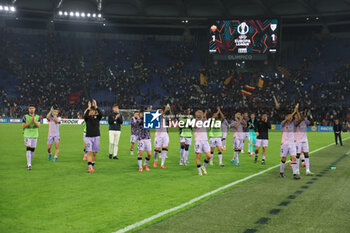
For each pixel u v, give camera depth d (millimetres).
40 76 54094
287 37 58969
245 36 44594
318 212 6457
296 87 51594
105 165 12406
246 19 44375
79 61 57625
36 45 58188
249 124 15984
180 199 7488
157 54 61250
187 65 59031
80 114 49625
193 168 12023
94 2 54406
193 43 61375
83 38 61125
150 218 6105
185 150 12609
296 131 10914
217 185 9031
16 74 54375
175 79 56469
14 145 18688
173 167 12203
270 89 51906
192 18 55875
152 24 60500
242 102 49531
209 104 50531
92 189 8398
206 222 5898
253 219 6055
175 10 55406
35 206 6828
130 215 6293
